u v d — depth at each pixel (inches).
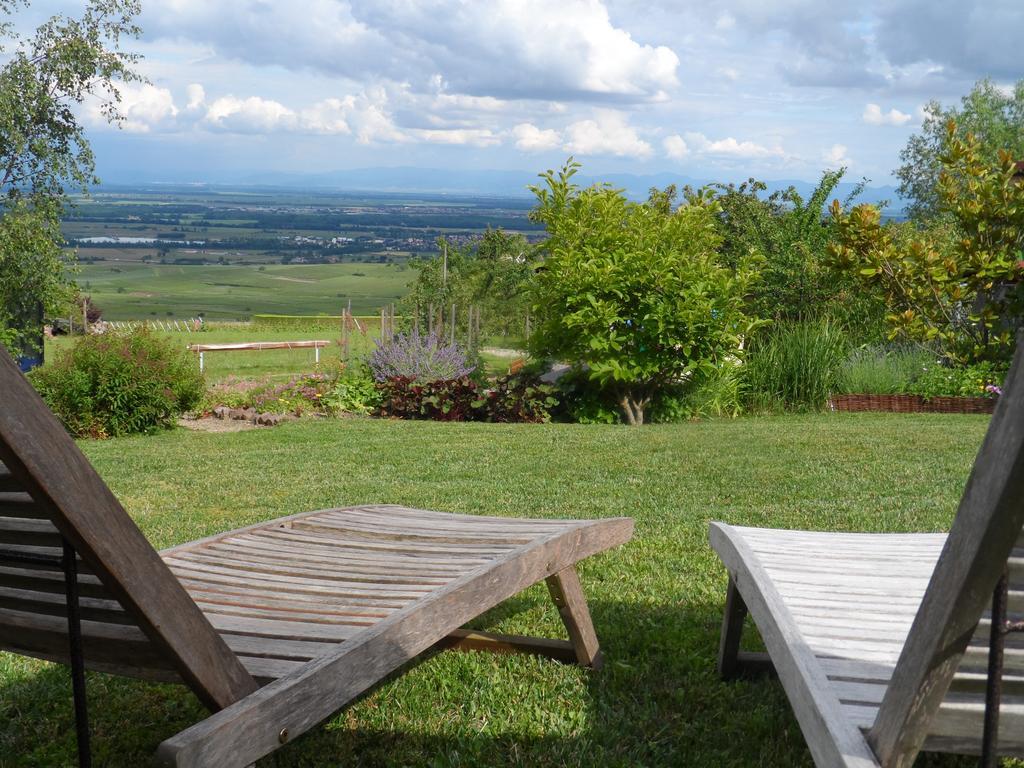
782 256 698.8
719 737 117.6
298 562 133.6
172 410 500.1
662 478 315.9
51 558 74.0
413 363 609.0
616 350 513.7
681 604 173.8
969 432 412.2
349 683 87.7
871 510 256.5
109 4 725.3
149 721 123.9
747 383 565.9
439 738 118.3
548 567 128.5
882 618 105.3
